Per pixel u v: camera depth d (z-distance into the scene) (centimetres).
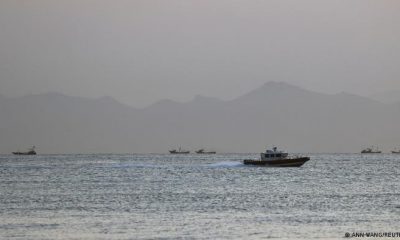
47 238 16600
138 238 16550
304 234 17175
